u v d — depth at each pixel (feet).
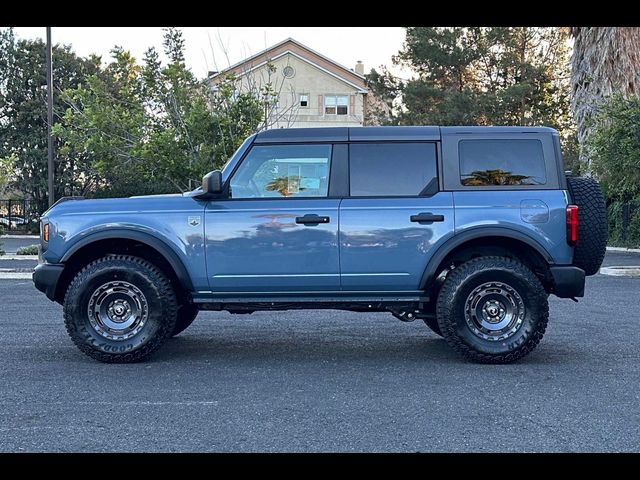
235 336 29.58
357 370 23.13
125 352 23.84
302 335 29.81
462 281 23.61
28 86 134.31
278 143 24.47
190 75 62.90
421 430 16.78
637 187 61.87
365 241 23.85
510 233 23.75
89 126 63.00
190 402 19.24
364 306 24.63
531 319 23.62
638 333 29.71
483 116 133.39
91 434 16.53
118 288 24.06
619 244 87.30
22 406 18.85
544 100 140.87
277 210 24.00
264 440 16.07
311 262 23.94
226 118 59.47
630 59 78.07
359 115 151.94
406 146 24.39
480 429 16.87
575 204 24.45
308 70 148.66
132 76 65.51
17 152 129.39
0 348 26.71
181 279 24.09
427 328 31.55
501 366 23.63
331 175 24.30
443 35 137.18
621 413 18.16
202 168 58.90
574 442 15.94
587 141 65.67
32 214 130.31
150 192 109.70
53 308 37.50
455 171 24.22
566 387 20.79
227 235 24.00
